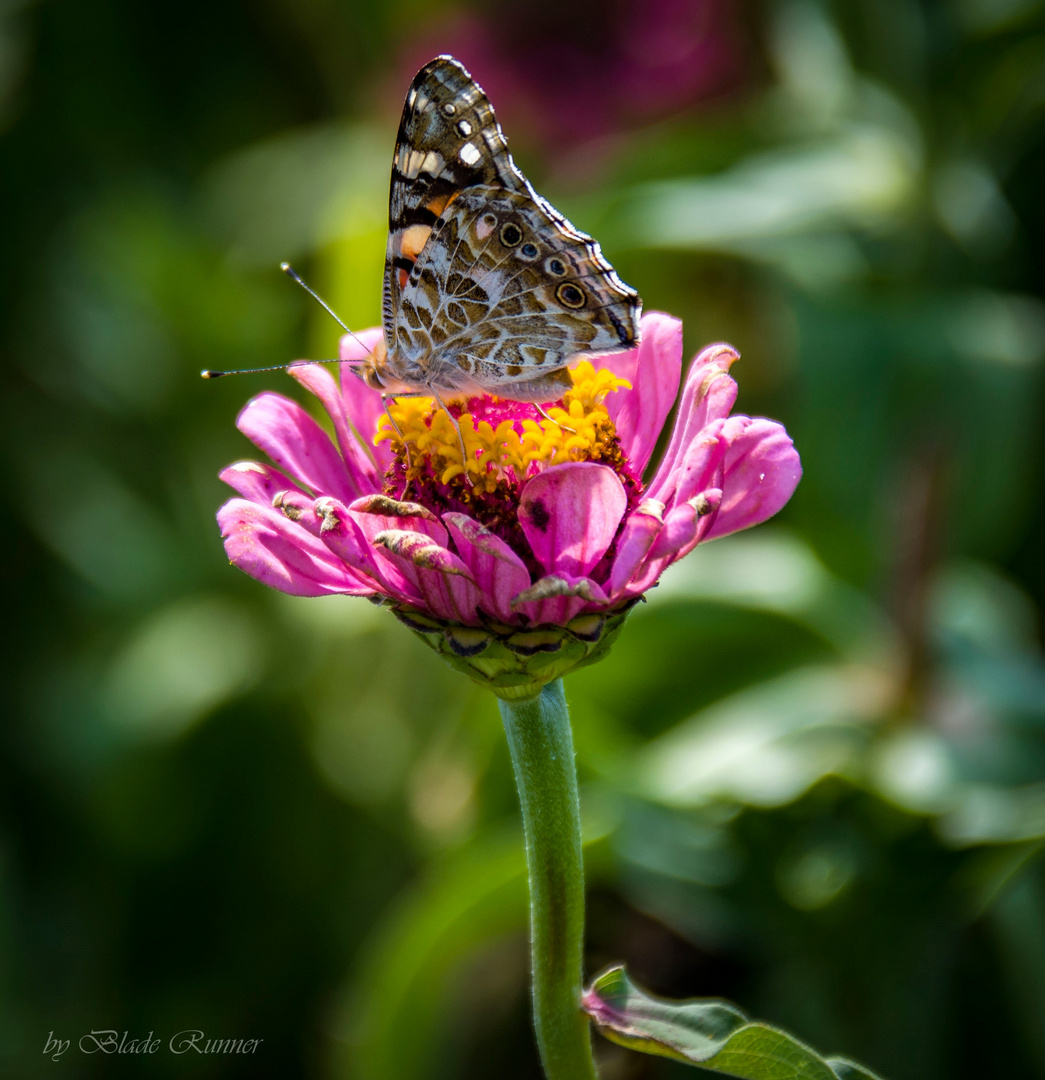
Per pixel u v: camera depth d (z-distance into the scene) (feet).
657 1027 1.56
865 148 1.98
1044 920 1.86
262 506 1.59
